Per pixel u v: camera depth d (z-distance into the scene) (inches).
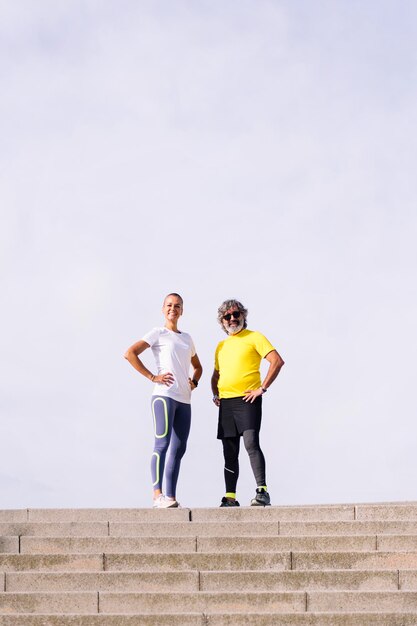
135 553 330.6
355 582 317.1
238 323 406.9
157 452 386.9
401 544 335.3
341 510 358.3
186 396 398.6
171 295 404.2
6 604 311.1
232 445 402.3
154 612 308.5
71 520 361.1
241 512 359.3
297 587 317.4
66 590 319.9
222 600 309.0
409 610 305.0
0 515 362.0
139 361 393.4
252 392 398.6
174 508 360.8
